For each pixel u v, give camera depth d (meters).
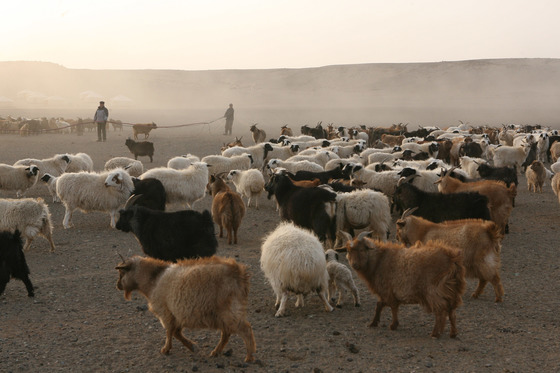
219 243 12.55
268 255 8.20
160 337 7.47
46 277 10.15
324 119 78.44
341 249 8.76
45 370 6.44
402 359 6.70
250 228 14.12
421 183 15.25
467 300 8.88
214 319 6.46
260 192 16.72
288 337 7.41
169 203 15.14
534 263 10.95
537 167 19.22
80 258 11.37
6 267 8.78
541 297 8.98
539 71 167.38
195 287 6.41
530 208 16.66
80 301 8.88
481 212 11.52
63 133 48.19
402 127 44.31
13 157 28.67
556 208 16.61
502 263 10.99
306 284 7.98
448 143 27.12
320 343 7.20
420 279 7.18
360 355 6.82
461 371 6.36
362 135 37.38
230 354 6.87
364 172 16.02
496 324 7.82
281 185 12.02
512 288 9.46
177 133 49.66
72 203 13.76
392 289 7.43
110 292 9.33
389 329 7.69
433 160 17.95
